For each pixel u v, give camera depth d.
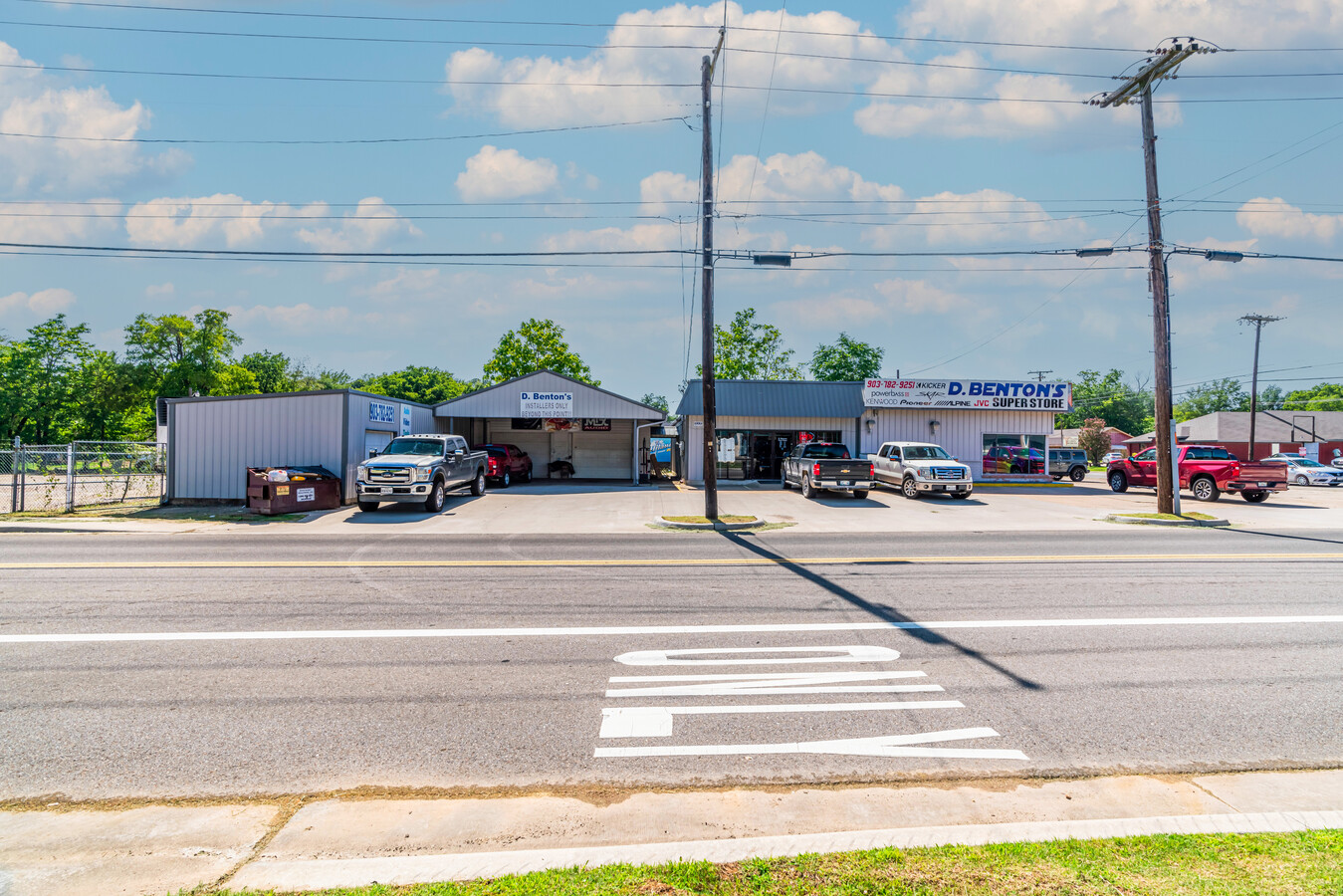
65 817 4.00
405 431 26.95
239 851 3.64
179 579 10.34
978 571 11.20
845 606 8.82
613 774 4.57
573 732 5.18
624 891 3.11
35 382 58.62
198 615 8.26
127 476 24.28
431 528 17.53
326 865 3.41
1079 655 6.89
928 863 3.35
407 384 87.50
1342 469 39.47
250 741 4.99
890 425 31.86
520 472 32.44
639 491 27.81
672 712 5.54
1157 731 5.22
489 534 16.38
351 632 7.59
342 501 21.91
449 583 10.14
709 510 18.47
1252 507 24.02
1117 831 3.70
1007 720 5.41
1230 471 25.52
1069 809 4.13
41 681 6.08
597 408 30.98
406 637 7.41
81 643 7.15
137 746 4.90
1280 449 58.44
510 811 4.09
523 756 4.80
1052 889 3.11
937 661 6.71
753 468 32.00
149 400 62.81
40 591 9.48
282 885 3.25
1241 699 5.82
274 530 17.00
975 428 31.92
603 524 18.44
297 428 22.23
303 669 6.41
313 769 4.60
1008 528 17.83
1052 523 18.97
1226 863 3.33
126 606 8.66
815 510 21.80
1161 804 4.19
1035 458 32.00
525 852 3.49
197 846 3.69
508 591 9.62
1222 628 7.84
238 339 66.62
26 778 4.46
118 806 4.13
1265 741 5.07
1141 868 3.29
